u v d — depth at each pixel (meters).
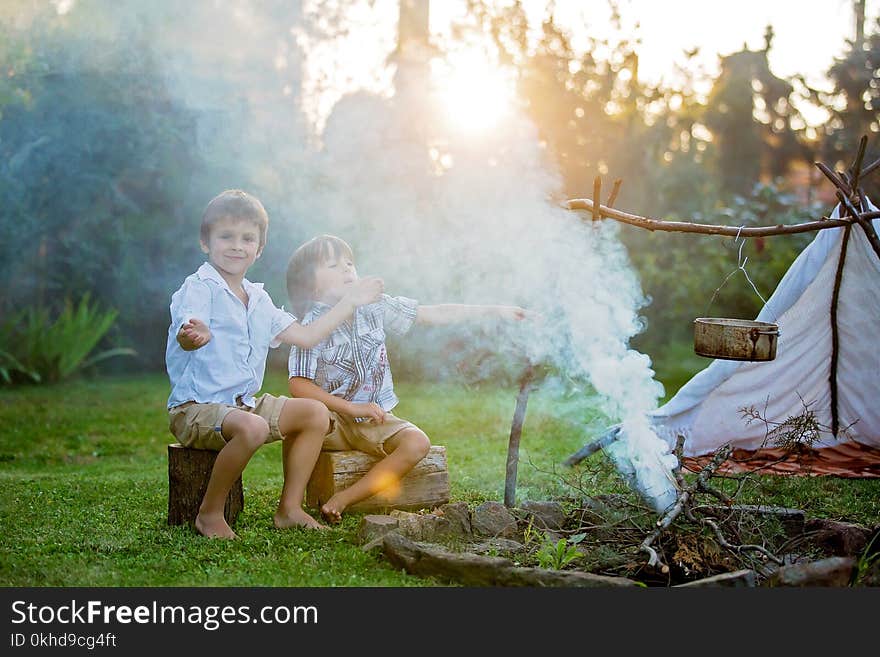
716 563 2.96
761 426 4.97
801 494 4.09
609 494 3.48
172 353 3.55
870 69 9.43
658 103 9.56
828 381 4.96
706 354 3.30
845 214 4.35
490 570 2.76
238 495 3.58
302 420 3.50
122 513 3.77
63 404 7.68
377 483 3.66
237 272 3.61
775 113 10.98
